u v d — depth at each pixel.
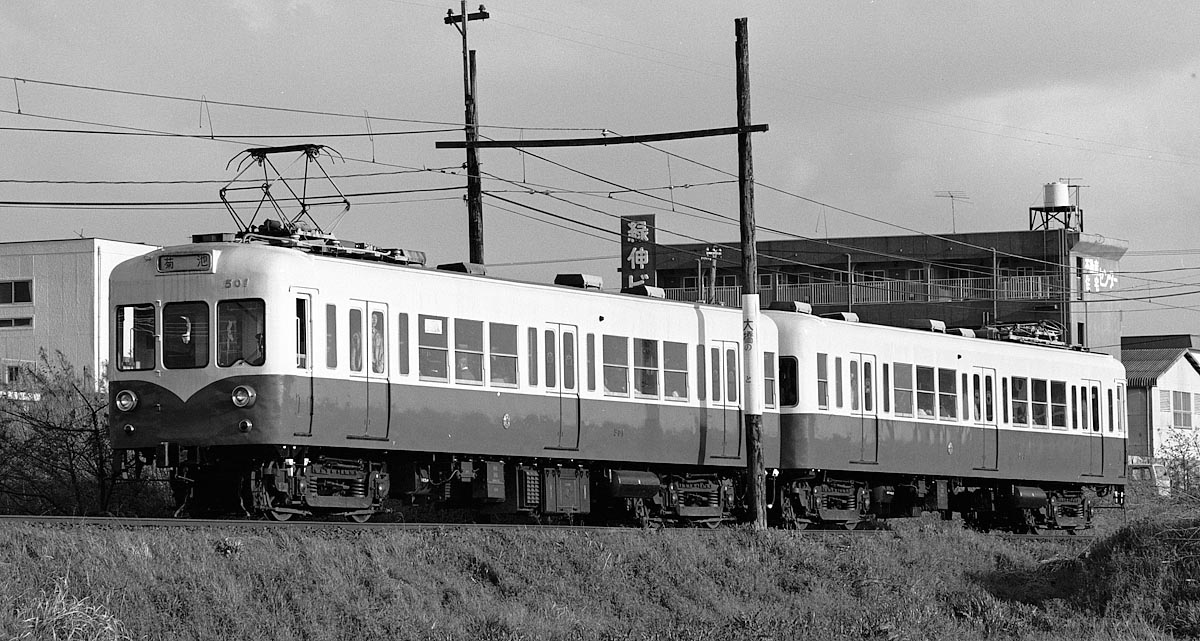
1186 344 92.94
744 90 32.03
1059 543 33.69
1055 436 41.72
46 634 16.20
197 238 25.20
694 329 32.09
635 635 21.27
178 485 25.36
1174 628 25.16
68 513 30.20
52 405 32.22
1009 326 44.34
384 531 22.00
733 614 23.55
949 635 23.55
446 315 26.77
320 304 24.52
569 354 29.20
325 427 24.44
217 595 18.12
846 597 25.80
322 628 18.61
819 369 34.44
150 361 24.55
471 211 38.66
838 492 35.81
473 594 21.08
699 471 32.91
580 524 31.27
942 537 31.91
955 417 38.25
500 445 27.66
